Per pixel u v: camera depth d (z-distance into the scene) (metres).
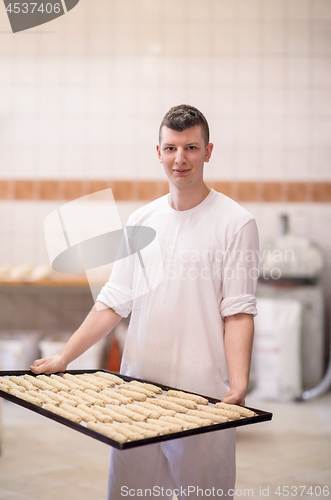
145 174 4.61
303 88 4.58
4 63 4.58
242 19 4.55
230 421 1.11
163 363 1.44
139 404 1.28
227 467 1.34
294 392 3.90
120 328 4.24
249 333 1.38
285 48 4.56
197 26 4.56
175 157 1.37
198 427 1.07
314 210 4.60
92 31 4.57
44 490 2.33
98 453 2.82
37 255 4.60
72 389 1.39
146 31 4.57
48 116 4.60
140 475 1.41
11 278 4.10
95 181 4.62
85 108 4.60
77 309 4.58
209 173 4.62
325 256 4.60
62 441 3.00
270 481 2.42
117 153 4.61
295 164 4.60
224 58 4.57
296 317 3.91
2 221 4.61
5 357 3.98
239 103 4.59
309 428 3.25
